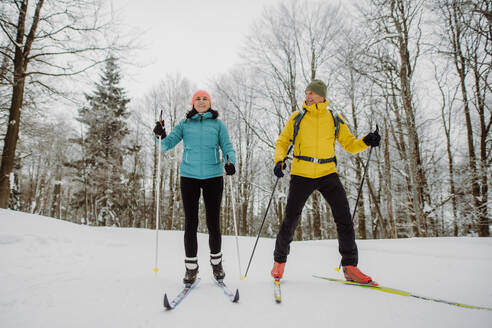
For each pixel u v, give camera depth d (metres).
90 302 1.59
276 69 11.73
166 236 5.60
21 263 2.65
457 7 7.30
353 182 10.56
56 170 23.58
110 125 18.28
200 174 2.17
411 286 1.97
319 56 10.98
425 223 9.52
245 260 3.51
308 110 2.19
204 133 2.26
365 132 10.74
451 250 3.44
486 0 6.80
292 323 1.31
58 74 7.85
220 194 2.22
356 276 1.94
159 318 1.40
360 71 8.51
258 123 12.52
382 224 10.17
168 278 2.31
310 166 2.08
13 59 7.33
